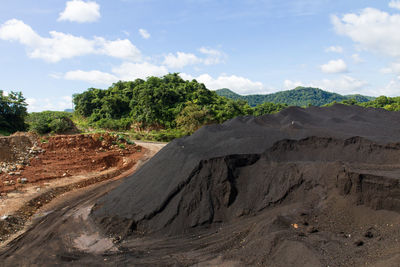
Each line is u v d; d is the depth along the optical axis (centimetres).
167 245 936
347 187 945
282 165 1142
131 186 1307
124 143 2773
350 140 1280
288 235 815
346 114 2112
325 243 769
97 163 2172
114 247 953
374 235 779
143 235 1020
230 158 1159
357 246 745
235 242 897
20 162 1877
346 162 1137
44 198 1475
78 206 1399
